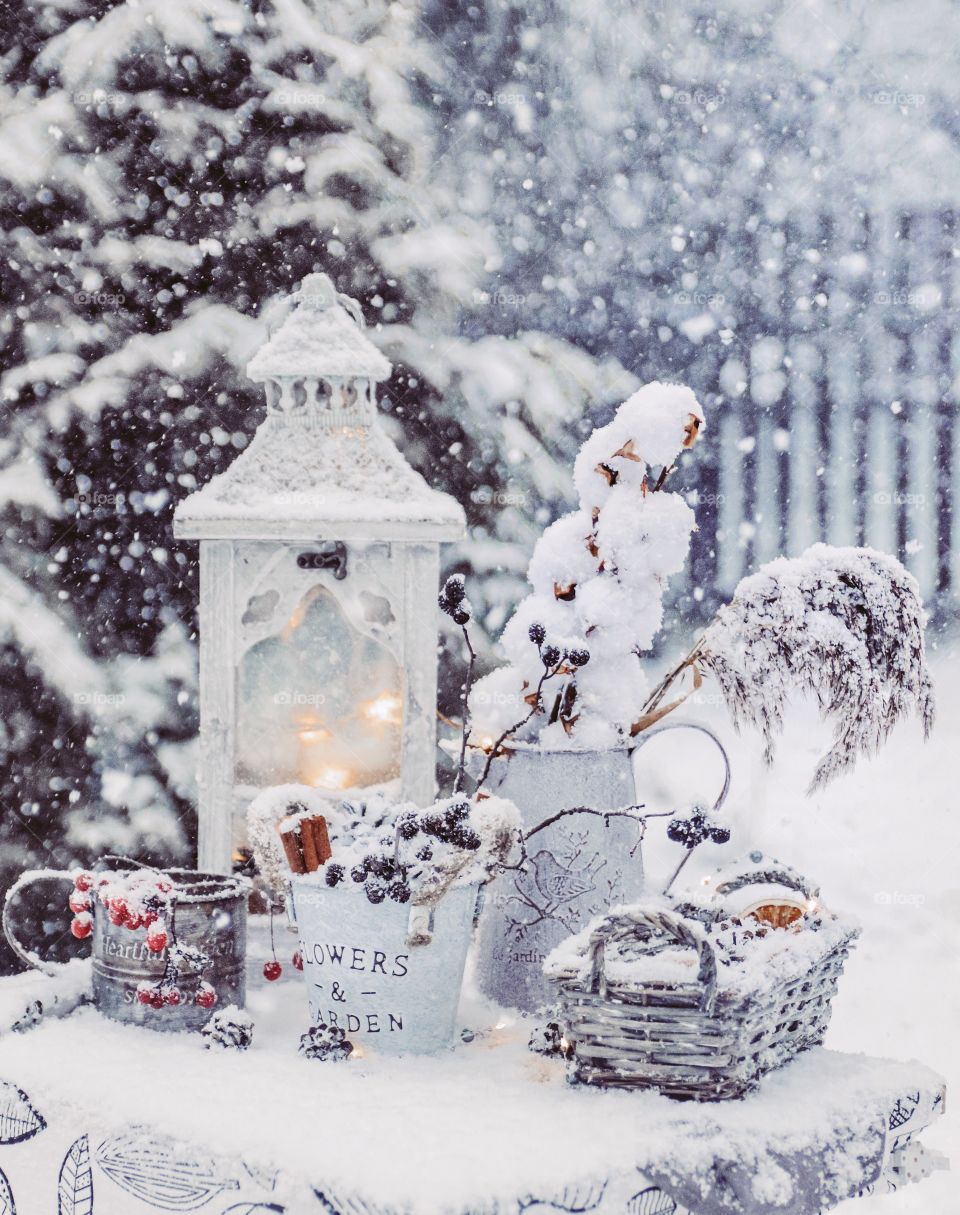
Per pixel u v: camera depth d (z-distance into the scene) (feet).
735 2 15.12
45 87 7.83
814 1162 4.24
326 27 8.64
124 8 7.74
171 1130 4.13
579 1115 4.17
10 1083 4.62
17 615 7.36
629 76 13.17
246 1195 3.92
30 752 7.39
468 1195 3.59
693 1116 4.20
